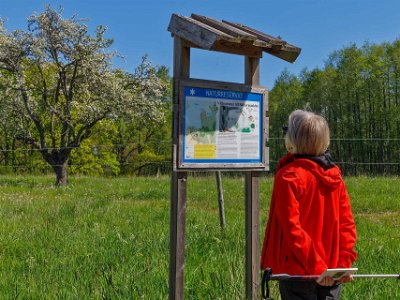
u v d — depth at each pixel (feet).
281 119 205.98
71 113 94.73
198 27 13.12
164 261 19.54
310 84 201.46
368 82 182.19
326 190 10.65
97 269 19.13
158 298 15.60
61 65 93.81
